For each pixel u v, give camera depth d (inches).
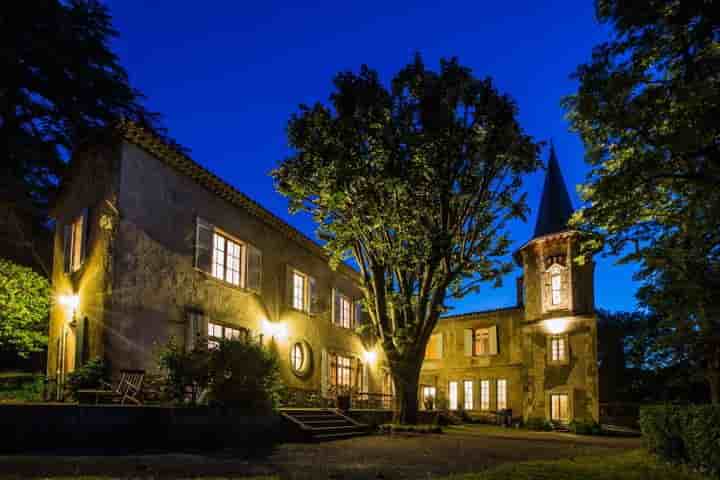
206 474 244.2
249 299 617.9
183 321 504.7
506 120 559.2
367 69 565.3
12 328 580.4
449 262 590.6
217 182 557.6
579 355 936.9
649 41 368.8
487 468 327.6
